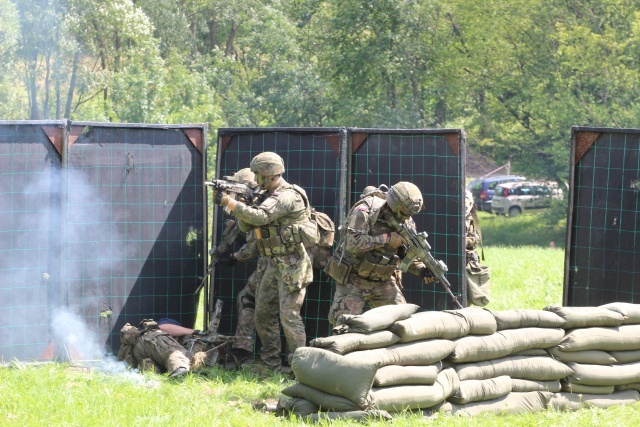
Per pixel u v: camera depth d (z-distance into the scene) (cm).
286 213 1193
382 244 1127
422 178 1298
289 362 1217
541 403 1045
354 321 967
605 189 1323
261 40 5891
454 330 1016
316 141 1330
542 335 1063
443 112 6569
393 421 920
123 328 1247
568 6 5738
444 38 5847
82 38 4841
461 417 965
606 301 1327
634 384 1102
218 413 979
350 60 5638
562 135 5503
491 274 2486
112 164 1305
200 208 1358
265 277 1241
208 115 4841
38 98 5359
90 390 1054
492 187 6794
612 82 5359
